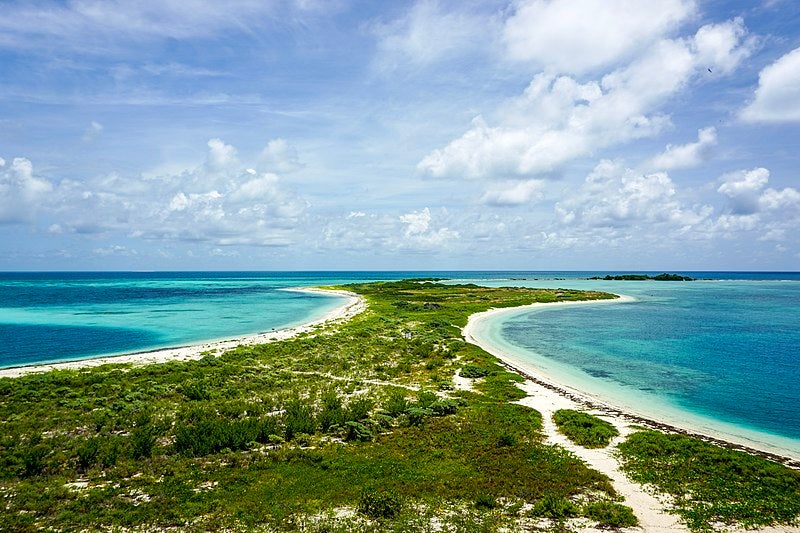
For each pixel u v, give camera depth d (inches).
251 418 1038.4
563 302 4719.5
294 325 2955.2
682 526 637.9
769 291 6766.7
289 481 758.5
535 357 2015.3
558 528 624.4
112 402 1208.8
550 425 1083.9
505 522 638.5
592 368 1802.4
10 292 6131.9
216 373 1524.4
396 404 1161.4
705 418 1205.1
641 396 1408.7
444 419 1110.4
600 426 1048.2
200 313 3668.8
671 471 824.3
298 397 1278.3
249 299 5132.9
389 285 6692.9
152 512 643.5
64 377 1433.3
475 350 2025.1
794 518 663.8
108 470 797.2
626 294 6082.7
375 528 613.6
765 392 1459.2
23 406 1157.1
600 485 756.6
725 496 730.2
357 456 871.7
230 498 693.9
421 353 1903.3
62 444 908.0
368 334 2342.5
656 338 2532.0
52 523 613.9
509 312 3875.5
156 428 986.7
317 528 612.7
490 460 856.9
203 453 873.5
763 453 962.7
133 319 3277.6
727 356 2041.1
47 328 2817.4
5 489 714.2
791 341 2422.5
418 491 727.7
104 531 600.1
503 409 1184.8
